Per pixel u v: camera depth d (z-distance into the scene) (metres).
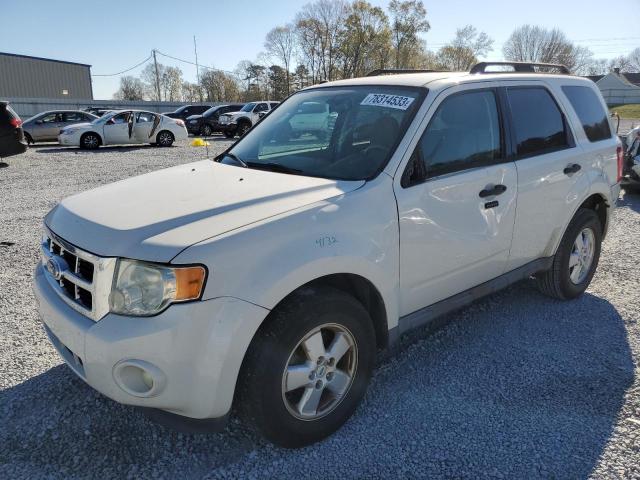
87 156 17.31
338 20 66.44
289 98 4.26
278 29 69.00
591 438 2.81
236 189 2.89
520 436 2.83
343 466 2.62
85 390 3.22
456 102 3.39
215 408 2.38
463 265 3.40
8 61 50.22
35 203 8.97
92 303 2.38
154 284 2.26
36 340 3.86
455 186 3.23
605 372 3.46
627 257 5.78
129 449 2.73
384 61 67.81
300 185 2.91
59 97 53.91
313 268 2.52
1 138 13.88
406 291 3.09
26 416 2.97
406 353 3.71
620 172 4.84
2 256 5.82
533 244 3.98
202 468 2.61
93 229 2.53
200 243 2.31
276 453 2.71
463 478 2.54
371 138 3.21
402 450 2.73
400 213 2.94
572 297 4.58
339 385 2.82
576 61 82.12
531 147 3.86
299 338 2.54
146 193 2.94
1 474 2.54
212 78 77.06
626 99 71.69
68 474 2.55
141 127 21.14
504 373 3.45
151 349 2.24
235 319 2.31
